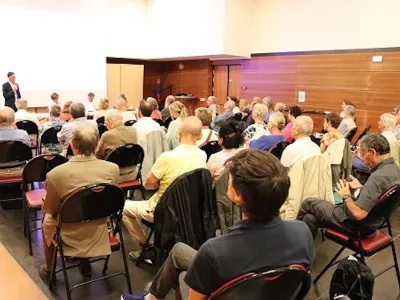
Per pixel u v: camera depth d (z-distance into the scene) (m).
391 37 6.39
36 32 8.18
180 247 1.79
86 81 9.02
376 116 6.74
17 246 2.93
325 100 7.46
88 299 2.28
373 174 2.23
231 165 1.24
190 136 2.47
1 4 7.67
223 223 2.39
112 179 2.22
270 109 6.42
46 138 4.55
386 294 2.47
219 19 8.19
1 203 3.81
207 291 1.16
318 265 2.80
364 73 6.81
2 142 3.15
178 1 9.12
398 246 3.21
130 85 10.32
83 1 8.73
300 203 2.66
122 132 3.50
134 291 2.39
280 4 7.98
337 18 7.07
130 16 9.94
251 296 1.16
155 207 2.25
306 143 2.91
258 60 8.62
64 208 1.98
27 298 1.63
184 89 10.70
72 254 2.08
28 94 8.24
